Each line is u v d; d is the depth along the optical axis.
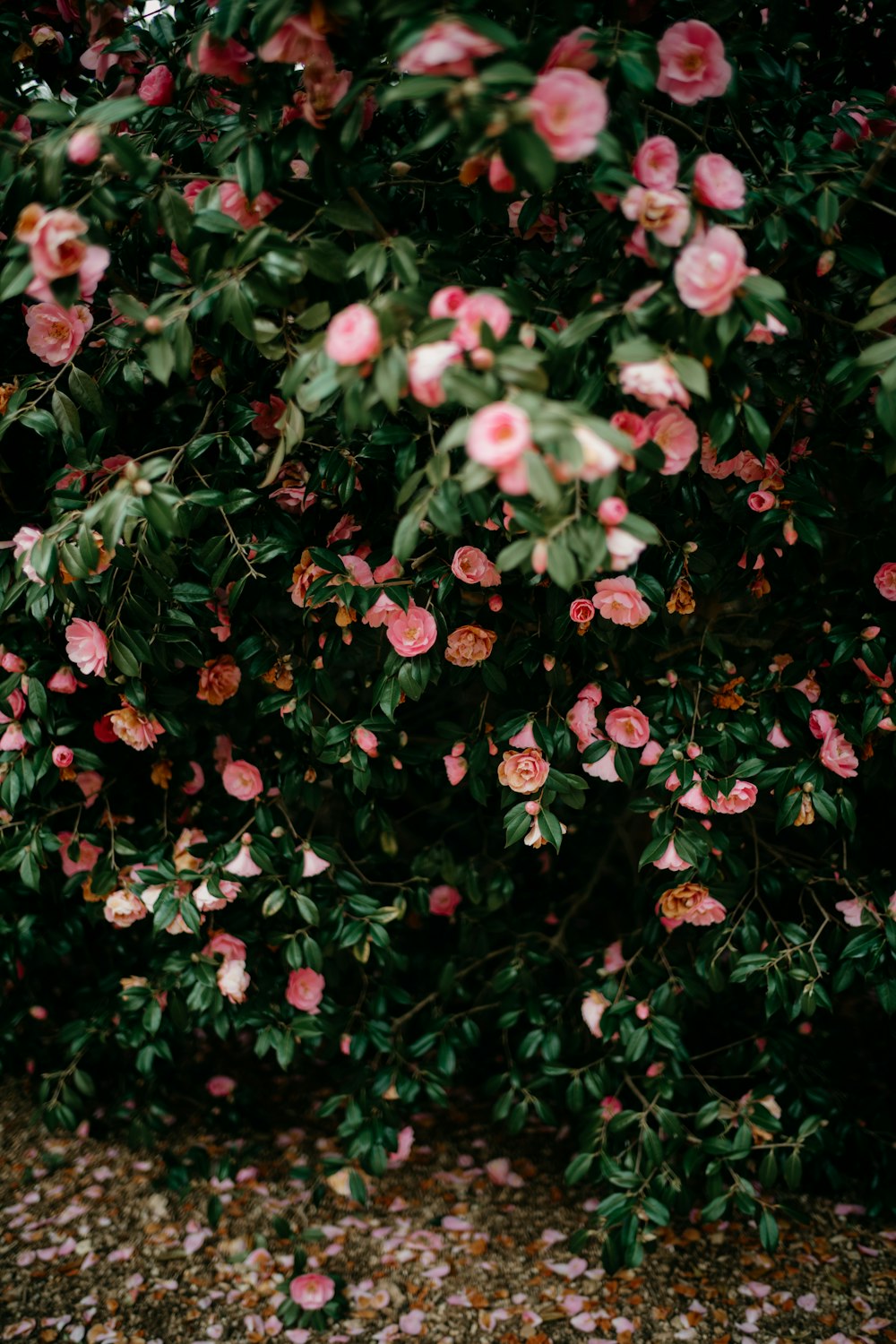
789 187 1.28
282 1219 2.01
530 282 1.62
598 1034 1.87
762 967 1.74
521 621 1.67
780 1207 1.86
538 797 1.63
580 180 1.45
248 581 1.67
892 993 1.72
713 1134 2.04
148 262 1.60
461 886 2.13
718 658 1.80
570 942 2.26
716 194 1.13
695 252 1.07
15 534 1.77
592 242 1.37
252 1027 1.98
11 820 1.85
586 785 1.60
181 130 1.51
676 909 1.73
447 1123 2.48
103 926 2.20
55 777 1.77
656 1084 1.87
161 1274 1.96
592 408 1.16
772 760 1.67
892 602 1.63
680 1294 1.88
